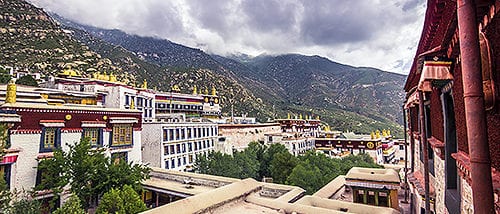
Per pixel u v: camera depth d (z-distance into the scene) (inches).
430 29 272.1
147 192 878.4
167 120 2153.1
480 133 136.6
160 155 1611.7
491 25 172.7
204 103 3233.3
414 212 608.7
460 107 255.4
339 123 6978.4
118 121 1059.3
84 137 872.3
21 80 1979.6
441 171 368.2
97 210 679.1
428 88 301.3
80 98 1608.0
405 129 860.6
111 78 1957.4
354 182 686.5
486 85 173.9
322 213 365.7
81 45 5802.2
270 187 756.0
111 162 863.1
